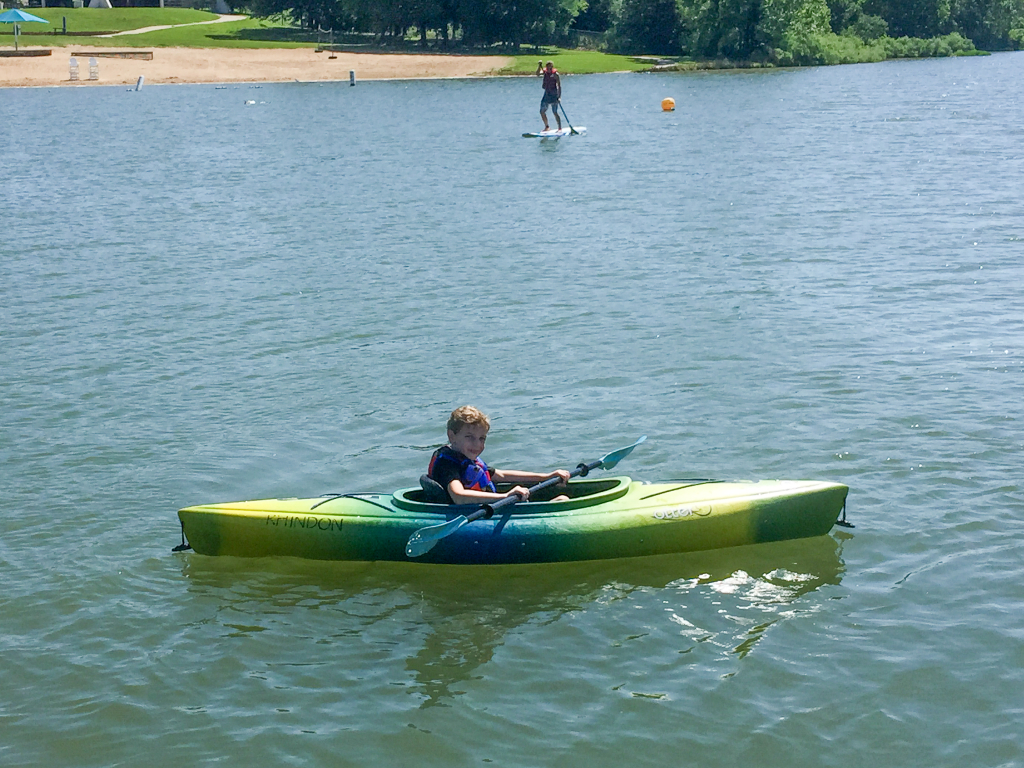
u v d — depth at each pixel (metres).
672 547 7.50
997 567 7.19
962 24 103.50
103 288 15.52
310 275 16.12
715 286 14.85
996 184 23.39
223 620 6.84
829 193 22.81
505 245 18.12
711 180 25.20
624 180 25.53
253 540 7.61
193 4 95.81
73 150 32.75
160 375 11.59
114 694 6.08
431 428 9.92
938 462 8.84
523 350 12.17
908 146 31.09
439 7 74.81
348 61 69.06
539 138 35.69
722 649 6.37
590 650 6.41
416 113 45.06
